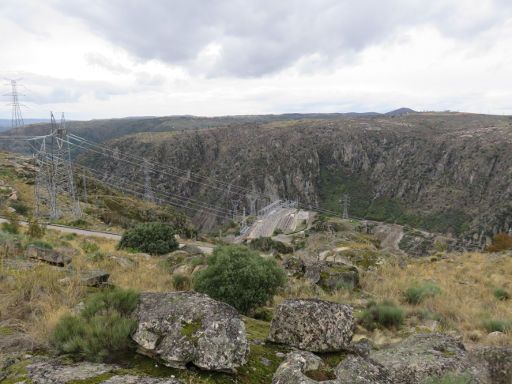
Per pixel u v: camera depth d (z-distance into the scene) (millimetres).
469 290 15859
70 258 14172
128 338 5652
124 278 13766
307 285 15102
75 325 5836
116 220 58719
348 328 7129
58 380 4453
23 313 7352
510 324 10570
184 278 14250
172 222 70188
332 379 5266
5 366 4961
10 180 64188
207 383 4922
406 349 6043
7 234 16984
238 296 11102
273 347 6629
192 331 5371
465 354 5832
